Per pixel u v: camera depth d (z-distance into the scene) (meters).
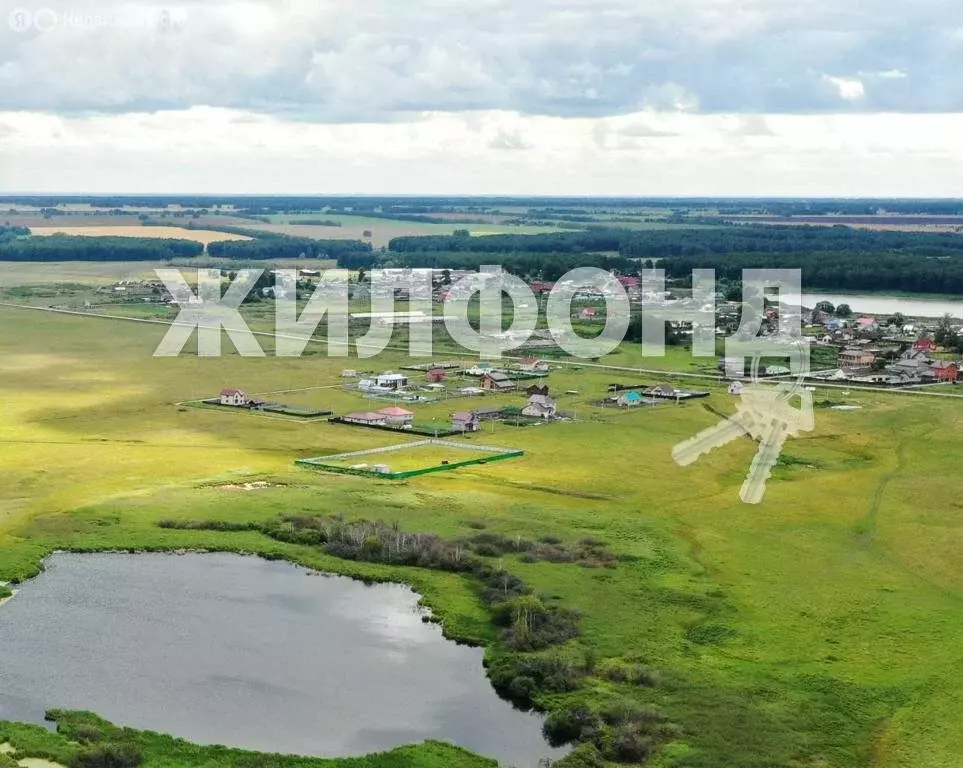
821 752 86.69
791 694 96.25
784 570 128.00
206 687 97.69
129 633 109.12
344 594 121.25
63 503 151.00
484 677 101.50
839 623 112.19
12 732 87.12
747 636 108.94
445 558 129.62
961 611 115.31
